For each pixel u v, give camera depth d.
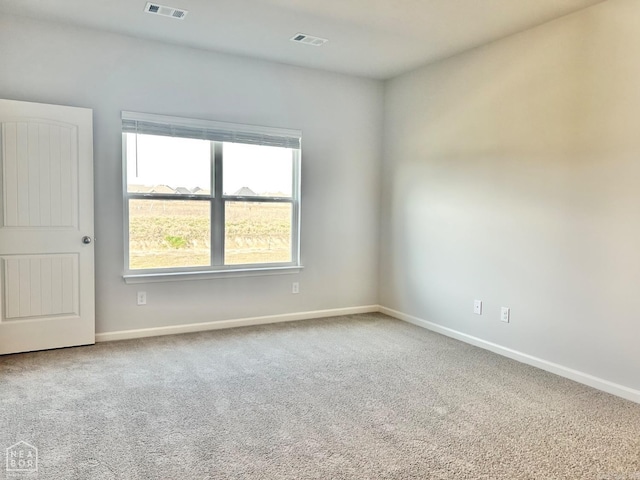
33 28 3.38
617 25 2.81
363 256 4.96
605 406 2.68
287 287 4.56
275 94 4.32
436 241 4.25
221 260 4.27
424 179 4.38
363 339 3.98
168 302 4.00
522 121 3.42
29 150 3.32
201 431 2.29
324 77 4.56
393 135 4.79
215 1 3.01
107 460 2.01
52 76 3.46
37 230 3.39
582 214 3.03
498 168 3.62
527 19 3.18
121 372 3.07
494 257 3.67
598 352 2.96
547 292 3.27
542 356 3.31
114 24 3.44
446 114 4.11
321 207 4.67
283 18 3.26
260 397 2.72
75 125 3.46
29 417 2.40
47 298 3.46
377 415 2.51
